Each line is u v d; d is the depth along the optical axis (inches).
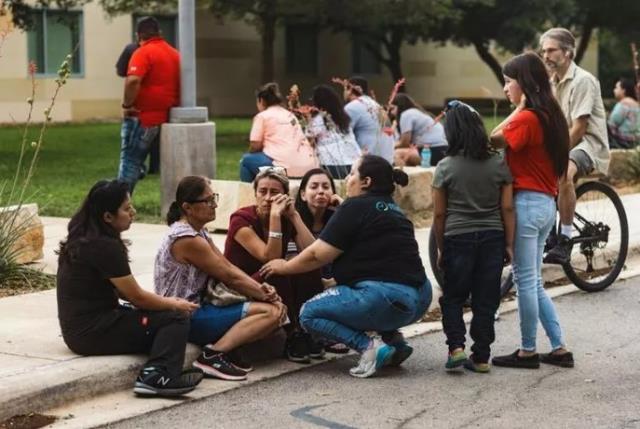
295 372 304.8
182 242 293.7
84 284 282.5
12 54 1295.5
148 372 275.6
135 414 263.6
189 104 550.9
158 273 299.7
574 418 263.6
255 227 313.1
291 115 506.3
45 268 411.2
